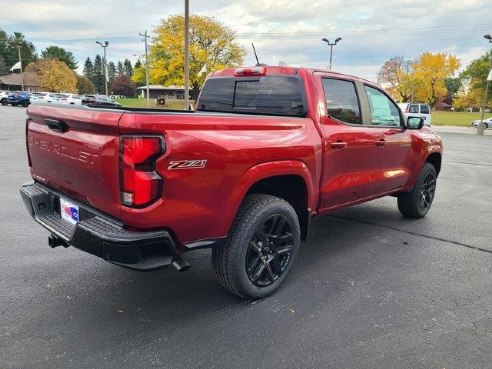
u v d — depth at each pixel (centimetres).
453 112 8688
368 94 461
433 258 445
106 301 331
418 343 286
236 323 304
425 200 602
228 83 455
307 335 292
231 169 291
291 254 359
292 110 392
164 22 4378
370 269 411
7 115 2831
